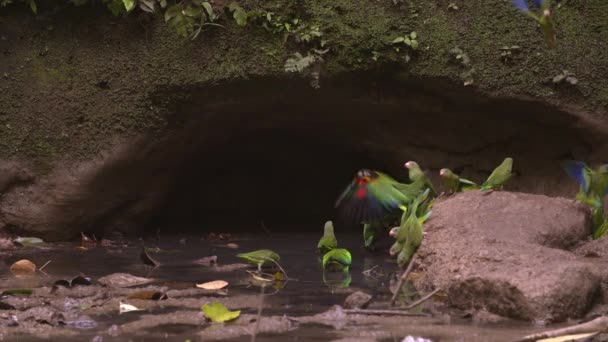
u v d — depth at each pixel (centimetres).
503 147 995
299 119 991
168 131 936
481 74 930
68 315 566
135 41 926
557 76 930
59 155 932
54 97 934
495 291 577
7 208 935
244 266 781
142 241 948
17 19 945
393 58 917
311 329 531
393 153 1014
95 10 934
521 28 935
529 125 970
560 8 948
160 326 536
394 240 930
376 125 995
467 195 785
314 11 917
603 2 948
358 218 745
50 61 938
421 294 655
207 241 950
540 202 764
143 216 987
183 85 917
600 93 939
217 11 916
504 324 552
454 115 970
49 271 756
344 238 983
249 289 670
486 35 934
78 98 930
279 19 911
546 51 934
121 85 927
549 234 725
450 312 591
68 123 932
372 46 912
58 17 940
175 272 749
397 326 542
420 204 779
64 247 910
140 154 937
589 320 561
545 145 979
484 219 739
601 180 779
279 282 705
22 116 935
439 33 928
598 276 605
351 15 918
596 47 941
